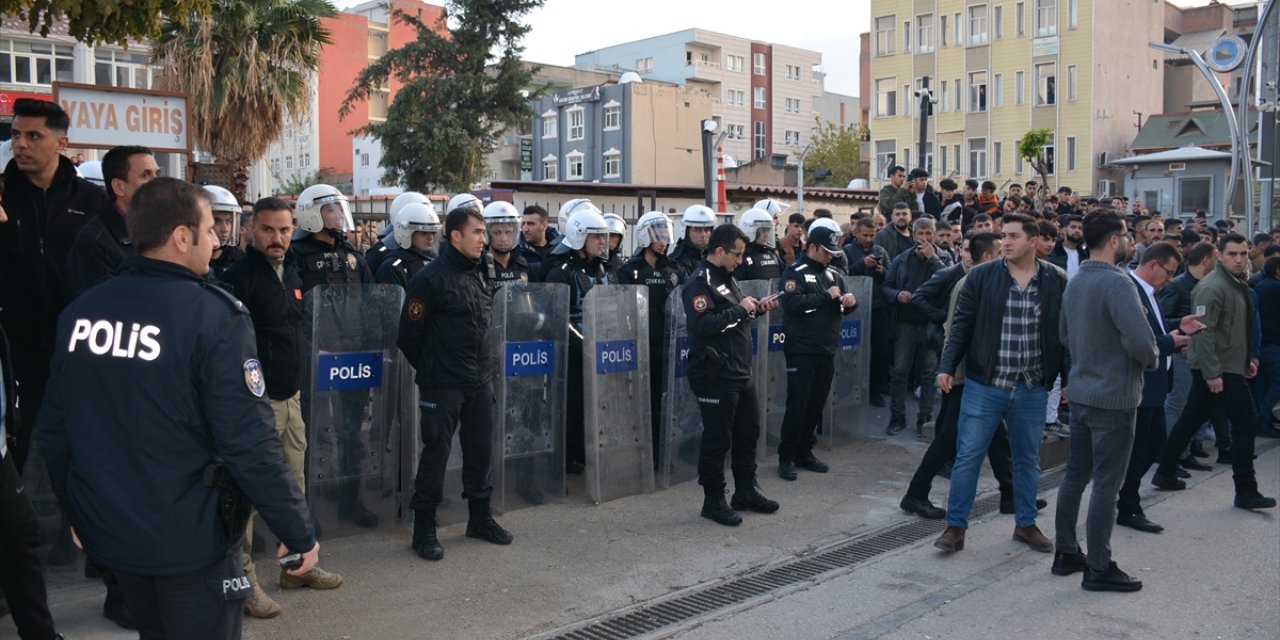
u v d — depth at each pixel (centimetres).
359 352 621
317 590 534
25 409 486
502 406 680
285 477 300
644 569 585
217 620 300
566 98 5719
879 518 704
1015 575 589
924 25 4500
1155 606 539
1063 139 4112
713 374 666
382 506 639
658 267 804
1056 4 4106
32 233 477
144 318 293
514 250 762
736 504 707
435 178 3112
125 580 301
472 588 545
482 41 3139
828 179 5600
